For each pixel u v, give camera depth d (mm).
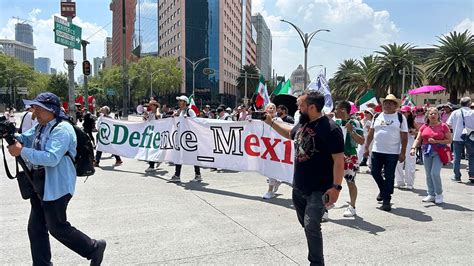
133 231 4812
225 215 5578
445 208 6184
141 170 9500
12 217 5336
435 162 6434
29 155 2961
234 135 7281
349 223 5324
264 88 8867
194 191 7160
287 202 6387
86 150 3467
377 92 43281
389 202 5988
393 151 5930
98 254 3422
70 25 13477
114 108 94375
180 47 89500
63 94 88375
